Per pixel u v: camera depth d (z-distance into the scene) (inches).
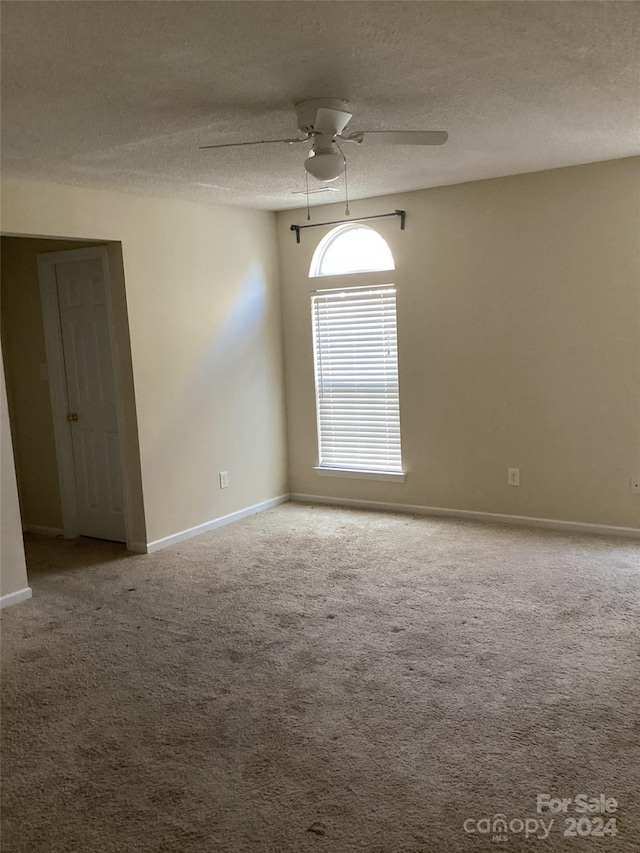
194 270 195.8
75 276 191.3
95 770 94.5
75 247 186.9
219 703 109.6
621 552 168.1
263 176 165.9
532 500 191.6
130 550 188.9
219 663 122.4
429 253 197.5
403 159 158.2
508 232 184.7
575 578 152.9
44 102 107.6
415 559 170.4
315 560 173.5
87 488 202.5
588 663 115.8
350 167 164.2
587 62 100.5
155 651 128.3
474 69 102.3
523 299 185.2
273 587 156.9
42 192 157.9
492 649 122.0
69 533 205.5
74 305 193.3
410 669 116.7
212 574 167.3
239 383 212.5
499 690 108.8
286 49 91.7
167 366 189.0
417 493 210.4
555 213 177.6
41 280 196.1
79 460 202.2
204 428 201.2
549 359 183.6
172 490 192.1
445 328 197.9
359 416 218.7
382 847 78.3
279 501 230.8
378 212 204.2
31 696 114.2
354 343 216.1
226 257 205.9
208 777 91.9
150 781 91.7
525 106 121.3
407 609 140.8
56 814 86.3
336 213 211.6
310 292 220.5
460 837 79.3
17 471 214.7
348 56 95.2
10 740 102.3
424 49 93.8
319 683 113.9
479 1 79.8
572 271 177.6
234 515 212.4
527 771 89.7
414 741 97.1
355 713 104.7
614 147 154.7
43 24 80.7
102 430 195.0
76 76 97.7
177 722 104.9
